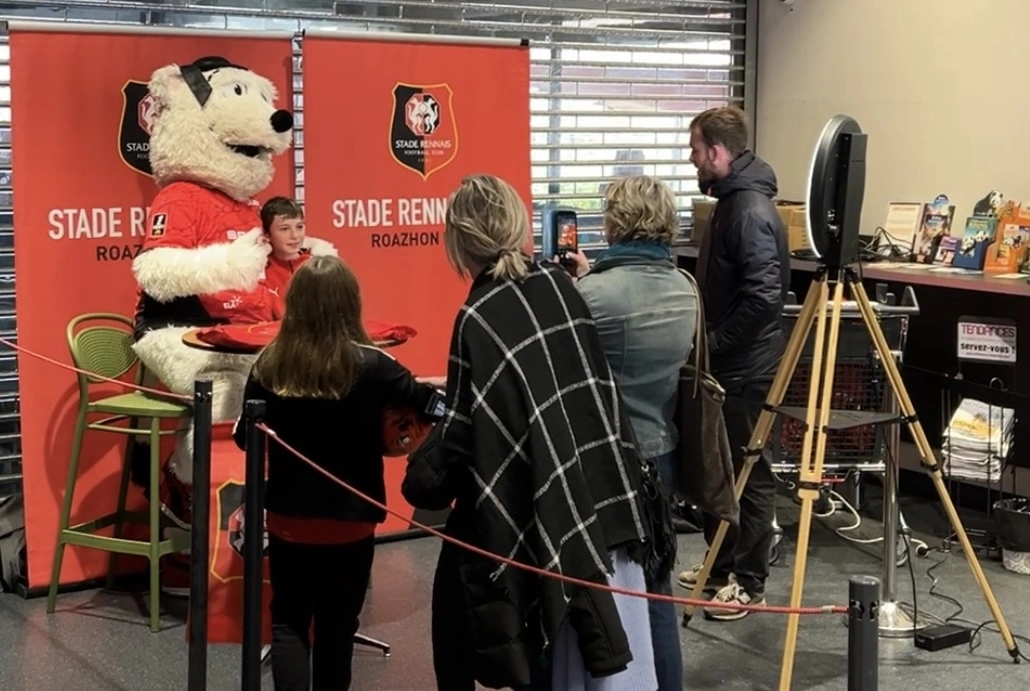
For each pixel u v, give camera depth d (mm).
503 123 5176
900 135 6000
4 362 4805
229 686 3748
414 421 3166
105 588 4602
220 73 4281
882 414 3805
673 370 3096
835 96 6266
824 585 4637
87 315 4406
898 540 4703
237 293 4152
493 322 2625
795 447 4695
